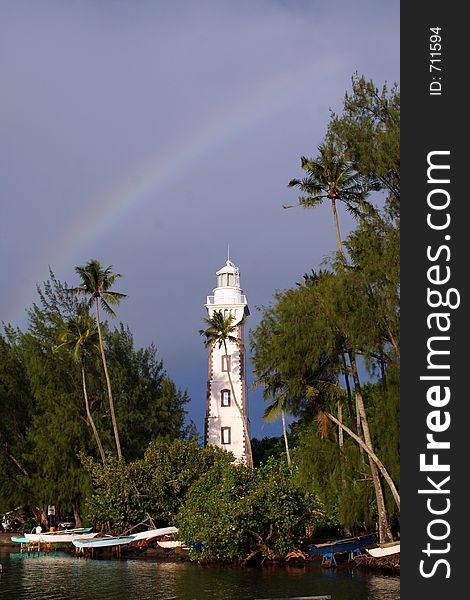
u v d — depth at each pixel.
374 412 46.38
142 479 57.78
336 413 55.53
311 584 36.62
